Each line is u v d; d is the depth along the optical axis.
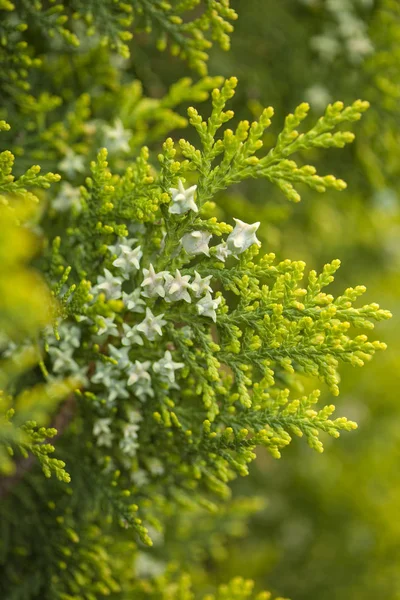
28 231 0.43
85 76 0.49
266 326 0.41
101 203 0.42
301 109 0.41
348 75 0.54
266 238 0.51
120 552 0.47
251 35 0.54
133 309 0.41
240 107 0.53
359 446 0.87
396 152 0.54
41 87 0.48
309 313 0.41
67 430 0.44
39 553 0.46
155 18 0.45
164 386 0.42
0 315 0.36
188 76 0.53
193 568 0.56
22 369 0.42
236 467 0.41
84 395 0.42
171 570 0.48
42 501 0.46
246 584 0.46
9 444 0.42
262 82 0.53
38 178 0.41
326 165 0.55
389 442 0.86
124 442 0.43
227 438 0.41
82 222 0.43
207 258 0.41
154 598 0.48
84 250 0.43
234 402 0.43
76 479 0.45
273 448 0.41
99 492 0.44
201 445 0.42
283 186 0.41
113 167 0.46
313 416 0.41
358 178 0.56
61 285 0.40
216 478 0.45
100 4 0.45
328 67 0.54
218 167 0.41
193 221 0.41
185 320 0.41
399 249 0.80
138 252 0.41
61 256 0.44
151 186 0.42
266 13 0.54
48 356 0.43
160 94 0.54
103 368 0.42
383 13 0.53
